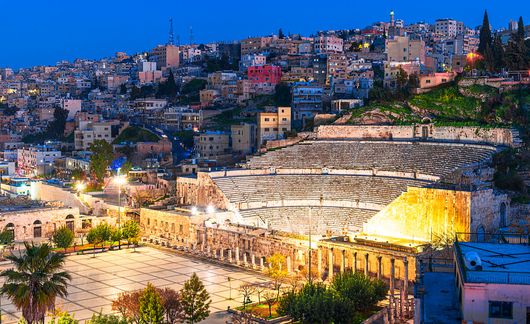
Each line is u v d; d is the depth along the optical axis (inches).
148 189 6845.5
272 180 6003.9
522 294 1790.1
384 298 3467.0
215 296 3848.4
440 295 2174.0
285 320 3253.0
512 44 7101.4
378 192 5428.2
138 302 3006.9
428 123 6284.5
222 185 5890.8
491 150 5374.0
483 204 4443.9
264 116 7785.4
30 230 5782.5
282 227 5403.5
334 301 2984.7
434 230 4495.6
